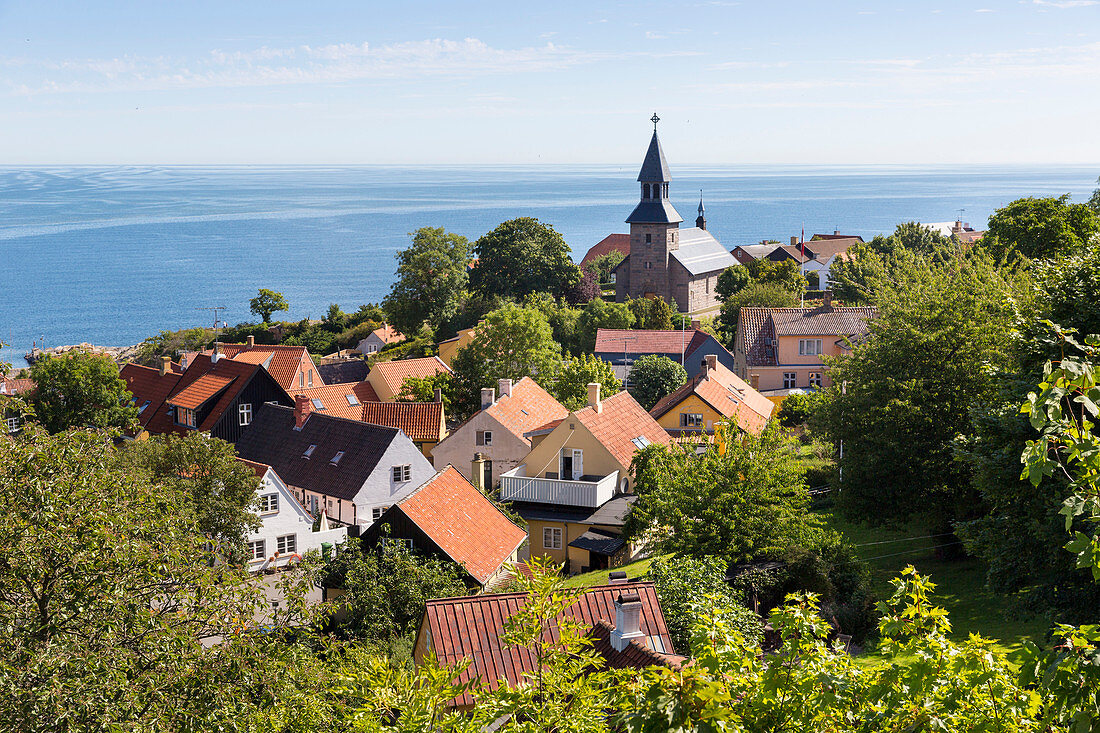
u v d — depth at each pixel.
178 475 45.91
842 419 44.53
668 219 162.25
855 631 33.69
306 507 65.25
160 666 16.80
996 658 10.64
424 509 45.62
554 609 14.07
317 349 162.75
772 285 130.75
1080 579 26.95
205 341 165.00
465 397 84.38
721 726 9.77
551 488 54.31
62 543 17.03
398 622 39.72
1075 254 32.34
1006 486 29.08
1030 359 30.22
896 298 47.25
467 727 12.31
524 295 151.12
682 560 32.38
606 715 12.48
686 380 93.62
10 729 14.30
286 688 18.00
